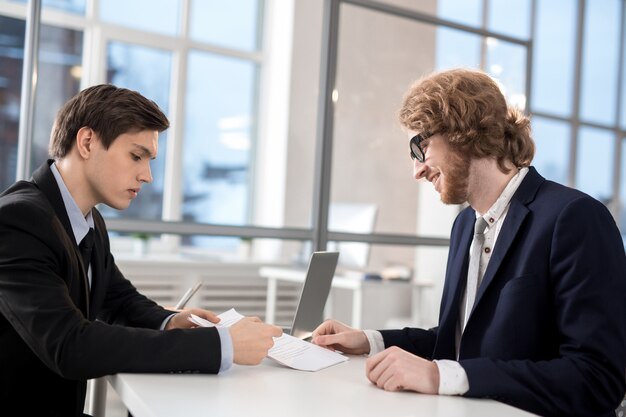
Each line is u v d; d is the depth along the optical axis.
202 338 1.24
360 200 4.03
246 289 4.81
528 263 1.35
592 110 6.97
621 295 1.26
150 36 4.96
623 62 7.17
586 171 6.95
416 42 4.14
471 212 1.63
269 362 1.39
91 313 1.59
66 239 1.40
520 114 1.47
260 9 5.42
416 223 4.24
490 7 4.79
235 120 5.34
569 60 6.74
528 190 1.43
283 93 5.24
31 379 1.35
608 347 1.21
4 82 4.23
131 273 4.35
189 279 4.57
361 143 4.02
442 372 1.17
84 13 3.79
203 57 5.21
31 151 3.06
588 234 1.29
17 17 4.03
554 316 1.33
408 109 1.46
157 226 3.37
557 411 1.18
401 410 1.06
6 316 1.27
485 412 1.07
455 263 1.57
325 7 3.83
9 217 1.31
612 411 1.30
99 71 4.75
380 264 4.41
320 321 1.90
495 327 1.35
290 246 4.95
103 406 1.56
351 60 3.93
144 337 1.22
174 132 5.09
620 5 7.11
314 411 1.02
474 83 1.42
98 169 1.46
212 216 5.27
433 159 1.43
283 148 5.20
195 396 1.07
